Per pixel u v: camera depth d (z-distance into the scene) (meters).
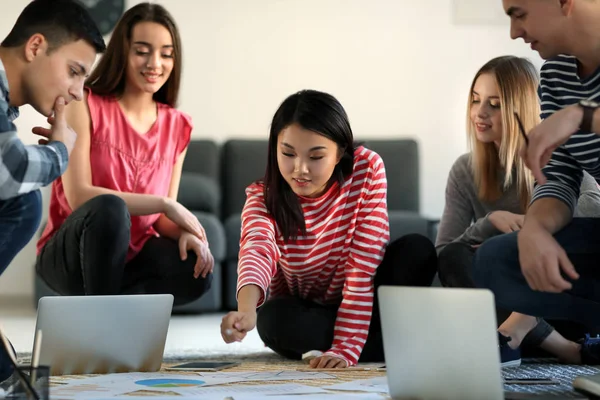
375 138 5.26
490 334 1.33
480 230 2.46
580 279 1.73
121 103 2.67
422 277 2.36
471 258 2.38
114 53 2.63
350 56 5.61
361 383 1.73
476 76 2.65
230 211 5.09
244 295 2.02
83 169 2.54
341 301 2.46
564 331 2.42
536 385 1.70
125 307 1.93
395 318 1.43
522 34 1.69
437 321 1.37
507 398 1.45
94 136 2.60
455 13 5.63
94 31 1.85
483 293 1.32
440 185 5.62
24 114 5.32
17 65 1.79
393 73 5.62
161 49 2.62
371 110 5.62
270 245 2.18
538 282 1.62
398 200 5.10
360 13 5.61
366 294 2.27
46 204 5.25
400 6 5.62
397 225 4.72
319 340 2.37
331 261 2.34
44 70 1.80
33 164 1.69
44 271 2.56
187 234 2.59
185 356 2.46
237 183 5.09
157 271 2.58
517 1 1.65
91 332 1.89
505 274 1.75
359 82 5.61
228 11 5.54
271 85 5.57
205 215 4.63
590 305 1.76
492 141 2.62
